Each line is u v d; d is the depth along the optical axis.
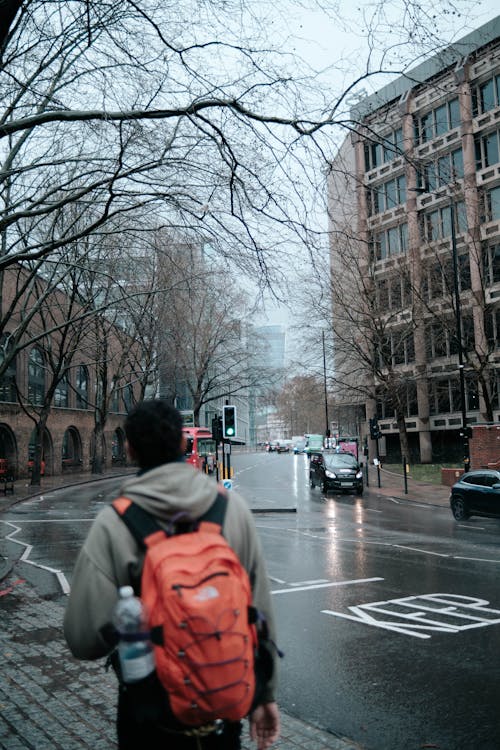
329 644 6.66
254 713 2.17
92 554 2.01
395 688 5.35
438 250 37.19
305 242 7.88
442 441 45.25
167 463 2.16
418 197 41.34
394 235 43.72
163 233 11.05
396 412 38.69
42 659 6.06
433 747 4.24
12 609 8.38
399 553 13.00
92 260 17.55
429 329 39.81
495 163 38.25
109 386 54.16
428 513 22.02
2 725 4.35
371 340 37.47
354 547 13.93
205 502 2.04
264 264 8.20
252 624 1.99
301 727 4.45
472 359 39.41
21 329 21.91
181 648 1.74
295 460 77.50
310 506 24.42
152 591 1.85
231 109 7.29
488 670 5.74
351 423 75.81
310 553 13.10
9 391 39.31
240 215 8.02
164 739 1.93
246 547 2.14
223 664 1.74
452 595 8.95
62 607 8.50
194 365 49.16
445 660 6.06
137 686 1.86
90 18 7.89
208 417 96.31
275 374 50.56
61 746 3.98
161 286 19.02
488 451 31.14
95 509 23.08
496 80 37.75
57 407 45.28
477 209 35.22
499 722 4.61
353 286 34.53
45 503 25.73
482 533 16.44
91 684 5.29
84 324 31.98
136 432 2.17
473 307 38.44
